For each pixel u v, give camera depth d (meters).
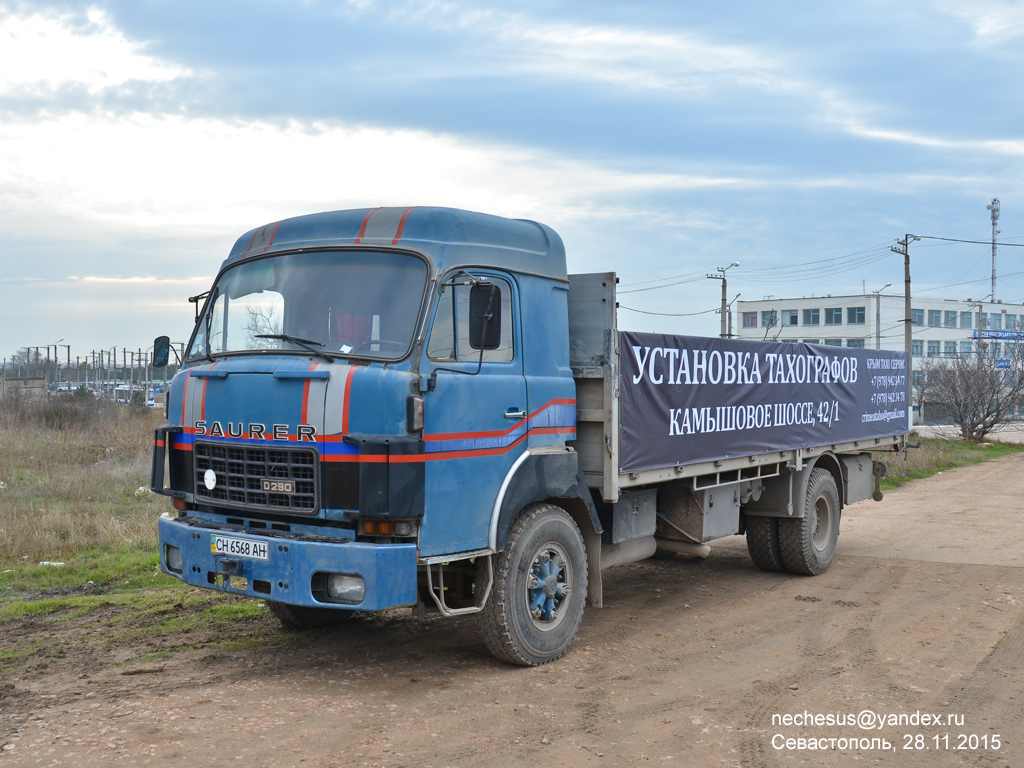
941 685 5.99
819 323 85.69
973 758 4.80
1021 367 37.56
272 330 6.05
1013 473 23.14
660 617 7.90
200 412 6.06
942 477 21.95
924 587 9.16
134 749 4.68
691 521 8.27
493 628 6.06
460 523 5.70
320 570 5.30
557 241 6.83
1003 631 7.38
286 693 5.63
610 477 6.76
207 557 5.78
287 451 5.53
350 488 5.30
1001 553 11.16
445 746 4.81
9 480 14.82
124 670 6.09
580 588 6.67
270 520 5.71
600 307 6.87
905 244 39.66
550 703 5.53
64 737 4.83
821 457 10.41
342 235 6.07
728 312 52.09
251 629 7.22
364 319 5.72
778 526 9.74
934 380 43.88
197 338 6.52
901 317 83.69
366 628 7.31
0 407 25.20
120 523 11.16
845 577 9.74
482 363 5.96
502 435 6.04
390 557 5.27
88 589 8.61
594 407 6.84
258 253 6.35
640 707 5.50
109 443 21.38
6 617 7.47
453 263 5.85
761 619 7.82
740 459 8.52
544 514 6.35
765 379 8.94
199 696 5.54
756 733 5.10
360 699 5.53
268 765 4.50
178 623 7.35
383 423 5.32
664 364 7.39
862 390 11.32
